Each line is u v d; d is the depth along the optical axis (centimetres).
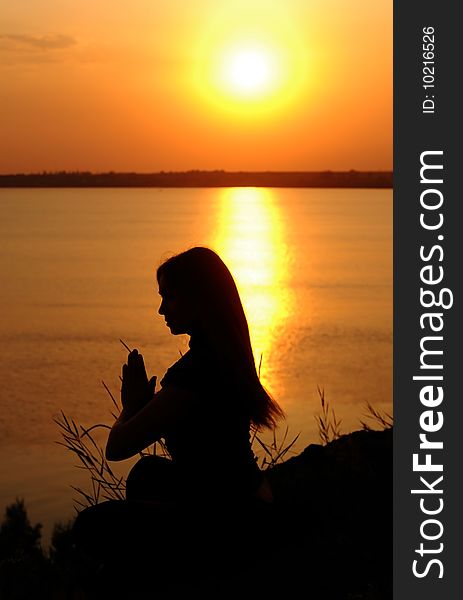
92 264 15100
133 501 337
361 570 369
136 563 332
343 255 16325
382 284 11475
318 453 553
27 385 5534
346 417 4094
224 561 331
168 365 5966
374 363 6256
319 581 355
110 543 333
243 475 329
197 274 324
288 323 8119
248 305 9200
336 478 488
